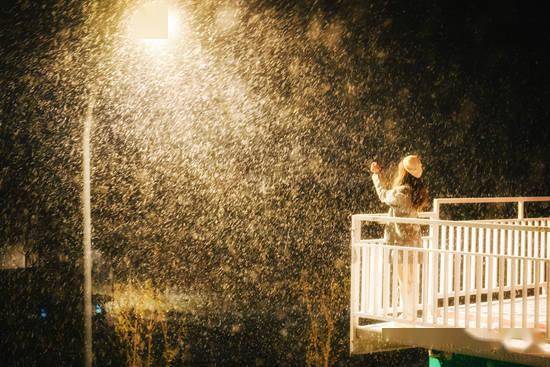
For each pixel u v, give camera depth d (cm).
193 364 1758
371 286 824
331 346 1931
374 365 1870
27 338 1855
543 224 959
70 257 2181
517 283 915
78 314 1948
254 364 1778
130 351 1795
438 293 826
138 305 2038
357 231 843
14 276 2094
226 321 2073
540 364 662
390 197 811
